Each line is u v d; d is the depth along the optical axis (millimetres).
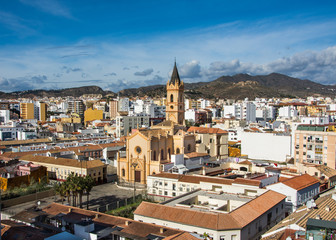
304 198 93000
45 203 107125
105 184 138375
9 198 107750
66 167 138125
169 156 146500
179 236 54125
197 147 158875
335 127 173625
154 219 69188
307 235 52062
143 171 134500
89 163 137750
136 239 56312
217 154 174375
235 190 92188
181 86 170750
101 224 64562
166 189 110250
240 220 65125
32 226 65125
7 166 134625
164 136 143000
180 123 172250
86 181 96938
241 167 129125
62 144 188875
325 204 73250
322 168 121938
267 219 74688
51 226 64875
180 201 80875
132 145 137875
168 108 171875
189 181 105062
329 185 115500
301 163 128625
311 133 142125
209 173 123312
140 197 112000
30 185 121375
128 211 97375
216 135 172250
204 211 70500
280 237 54844
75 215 68938
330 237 50750
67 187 93375
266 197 79188
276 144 193250
